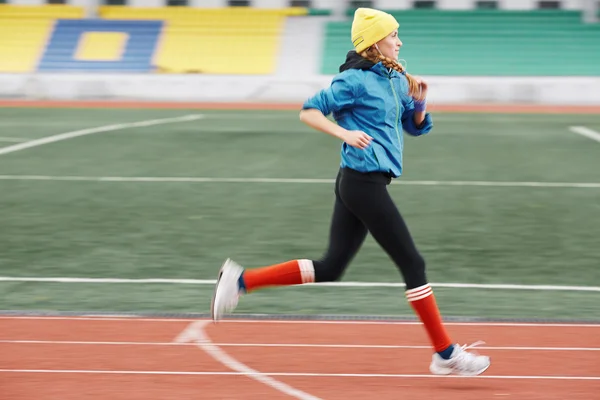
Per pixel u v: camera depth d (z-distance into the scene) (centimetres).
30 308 1217
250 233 1786
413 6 7050
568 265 1520
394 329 1087
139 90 5897
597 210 2048
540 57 6488
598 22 6825
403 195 2245
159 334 1059
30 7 7075
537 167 2773
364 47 833
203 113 4728
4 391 839
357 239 881
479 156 3033
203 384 866
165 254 1597
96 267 1491
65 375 893
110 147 3216
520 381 880
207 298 1281
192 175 2570
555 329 1092
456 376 895
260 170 2680
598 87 5619
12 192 2278
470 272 1465
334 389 853
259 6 7088
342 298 1280
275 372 909
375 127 831
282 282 888
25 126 3925
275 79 5978
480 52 6562
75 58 6631
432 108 5172
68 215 1969
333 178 2525
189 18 6988
